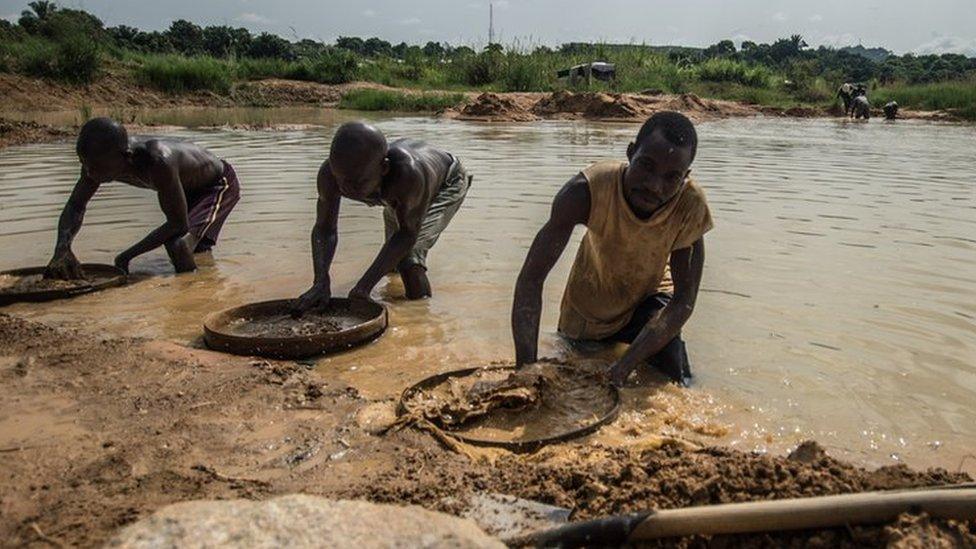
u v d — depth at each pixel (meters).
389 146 5.64
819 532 2.59
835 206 9.22
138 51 41.72
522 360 4.45
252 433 3.68
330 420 3.83
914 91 37.41
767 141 18.19
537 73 35.75
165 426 3.73
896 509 2.54
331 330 5.17
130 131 17.91
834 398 4.16
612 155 14.00
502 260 6.89
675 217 4.45
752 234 7.72
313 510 2.39
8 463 3.36
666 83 37.12
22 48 28.09
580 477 3.13
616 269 4.81
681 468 3.10
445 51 43.50
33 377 4.30
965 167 13.08
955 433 3.78
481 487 3.15
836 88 41.34
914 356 4.71
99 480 3.22
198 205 7.09
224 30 55.22
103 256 7.09
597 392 4.20
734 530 2.59
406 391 4.02
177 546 2.21
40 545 2.76
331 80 35.22
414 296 5.93
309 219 8.40
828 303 5.66
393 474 3.29
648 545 2.64
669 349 4.50
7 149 14.08
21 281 6.20
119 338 5.00
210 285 6.28
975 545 2.47
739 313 5.47
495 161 13.05
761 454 3.42
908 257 6.86
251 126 19.59
